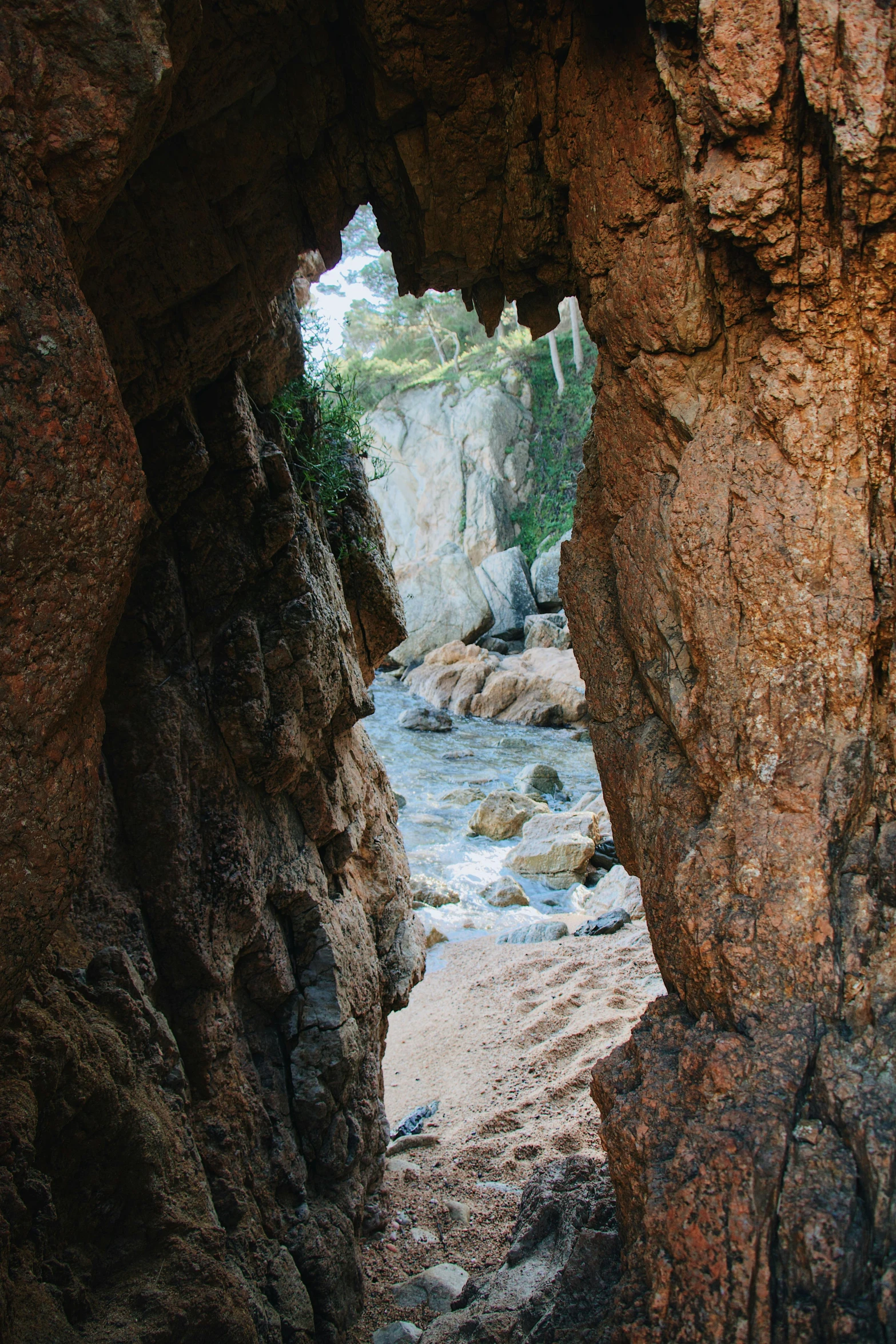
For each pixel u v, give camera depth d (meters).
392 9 3.48
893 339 2.79
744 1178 2.51
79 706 2.64
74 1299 3.03
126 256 3.65
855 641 2.87
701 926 2.98
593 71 3.38
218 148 3.74
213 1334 3.28
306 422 5.57
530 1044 7.16
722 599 3.08
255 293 4.32
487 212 4.18
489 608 25.55
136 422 4.09
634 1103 2.98
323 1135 4.65
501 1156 5.52
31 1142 2.95
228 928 4.27
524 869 12.28
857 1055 2.62
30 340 2.33
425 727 19.48
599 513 3.94
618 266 3.38
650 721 3.68
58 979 3.44
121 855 4.02
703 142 2.93
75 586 2.52
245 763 4.48
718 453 3.14
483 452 30.59
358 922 5.35
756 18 2.58
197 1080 4.04
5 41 2.28
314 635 4.67
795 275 2.86
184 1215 3.53
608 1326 2.87
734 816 3.00
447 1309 4.33
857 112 2.48
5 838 2.40
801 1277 2.43
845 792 2.84
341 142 4.14
